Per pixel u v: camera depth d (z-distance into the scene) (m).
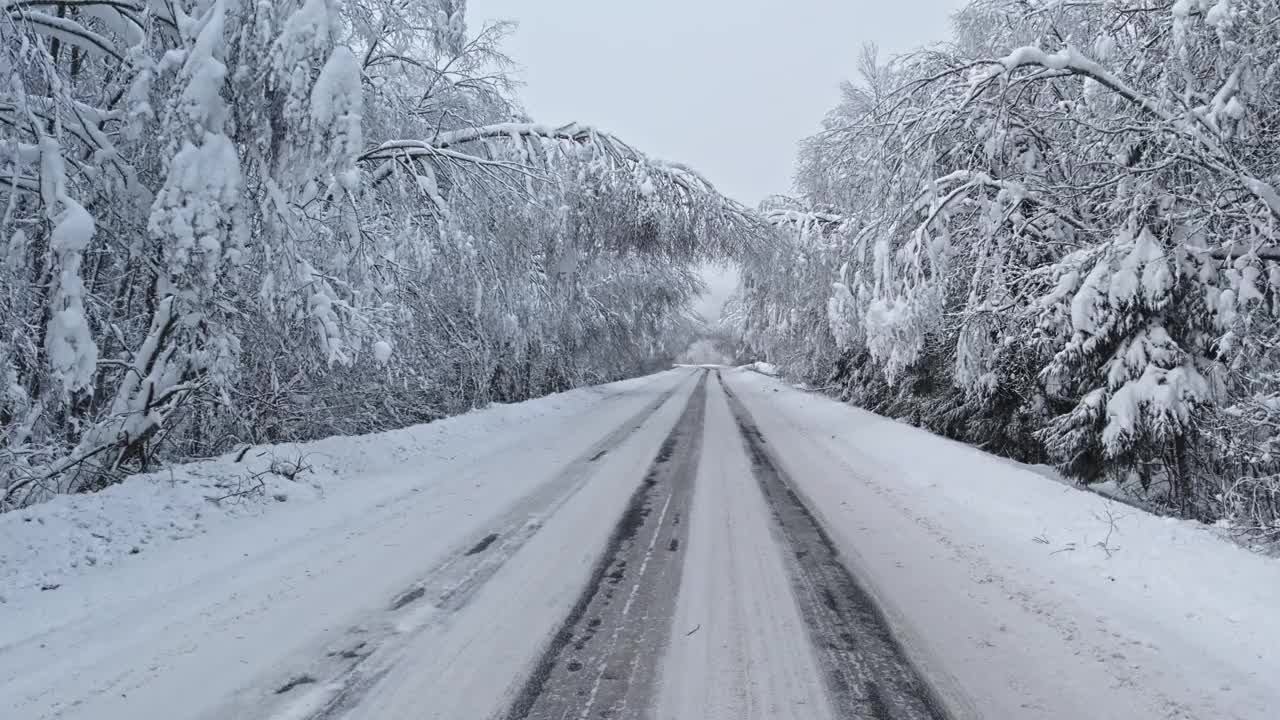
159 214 5.88
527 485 8.40
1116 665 3.67
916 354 11.10
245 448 8.48
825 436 14.10
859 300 13.09
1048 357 11.05
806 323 22.39
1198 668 3.65
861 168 13.37
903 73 13.09
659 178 13.38
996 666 3.64
